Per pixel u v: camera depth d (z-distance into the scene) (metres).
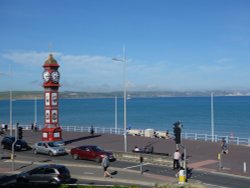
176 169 33.50
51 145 43.53
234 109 185.00
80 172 32.66
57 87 50.31
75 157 40.25
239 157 38.03
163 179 29.39
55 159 40.44
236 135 83.00
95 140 53.88
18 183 26.38
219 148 43.66
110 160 38.22
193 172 31.64
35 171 27.50
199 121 122.25
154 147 45.66
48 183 25.92
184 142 49.16
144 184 27.77
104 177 30.27
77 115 171.62
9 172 34.00
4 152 46.19
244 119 126.50
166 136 57.88
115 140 53.47
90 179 29.81
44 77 49.81
